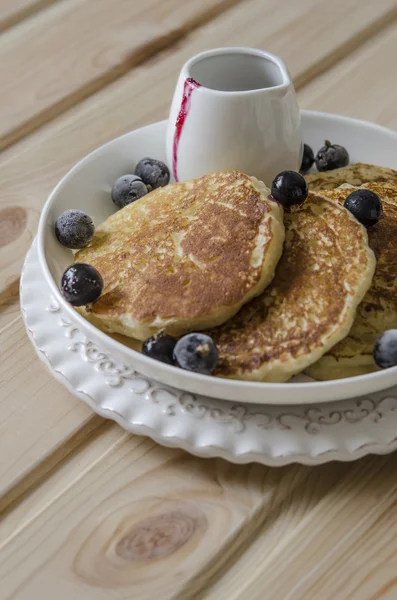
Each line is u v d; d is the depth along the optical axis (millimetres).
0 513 463
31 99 666
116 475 471
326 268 489
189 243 501
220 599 438
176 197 533
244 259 487
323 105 657
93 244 530
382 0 733
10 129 646
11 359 515
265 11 729
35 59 695
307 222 508
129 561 446
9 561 447
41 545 451
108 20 724
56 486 469
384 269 501
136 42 707
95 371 489
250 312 487
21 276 532
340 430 468
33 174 618
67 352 497
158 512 460
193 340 466
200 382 459
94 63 691
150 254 504
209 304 478
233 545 451
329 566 445
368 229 517
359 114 650
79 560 447
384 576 442
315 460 462
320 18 721
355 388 460
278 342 472
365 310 489
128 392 481
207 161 557
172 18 726
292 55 694
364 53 694
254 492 466
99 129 646
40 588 440
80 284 489
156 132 590
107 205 568
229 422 470
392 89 667
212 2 737
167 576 442
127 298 492
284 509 462
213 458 476
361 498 464
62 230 525
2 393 500
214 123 545
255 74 568
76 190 558
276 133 552
